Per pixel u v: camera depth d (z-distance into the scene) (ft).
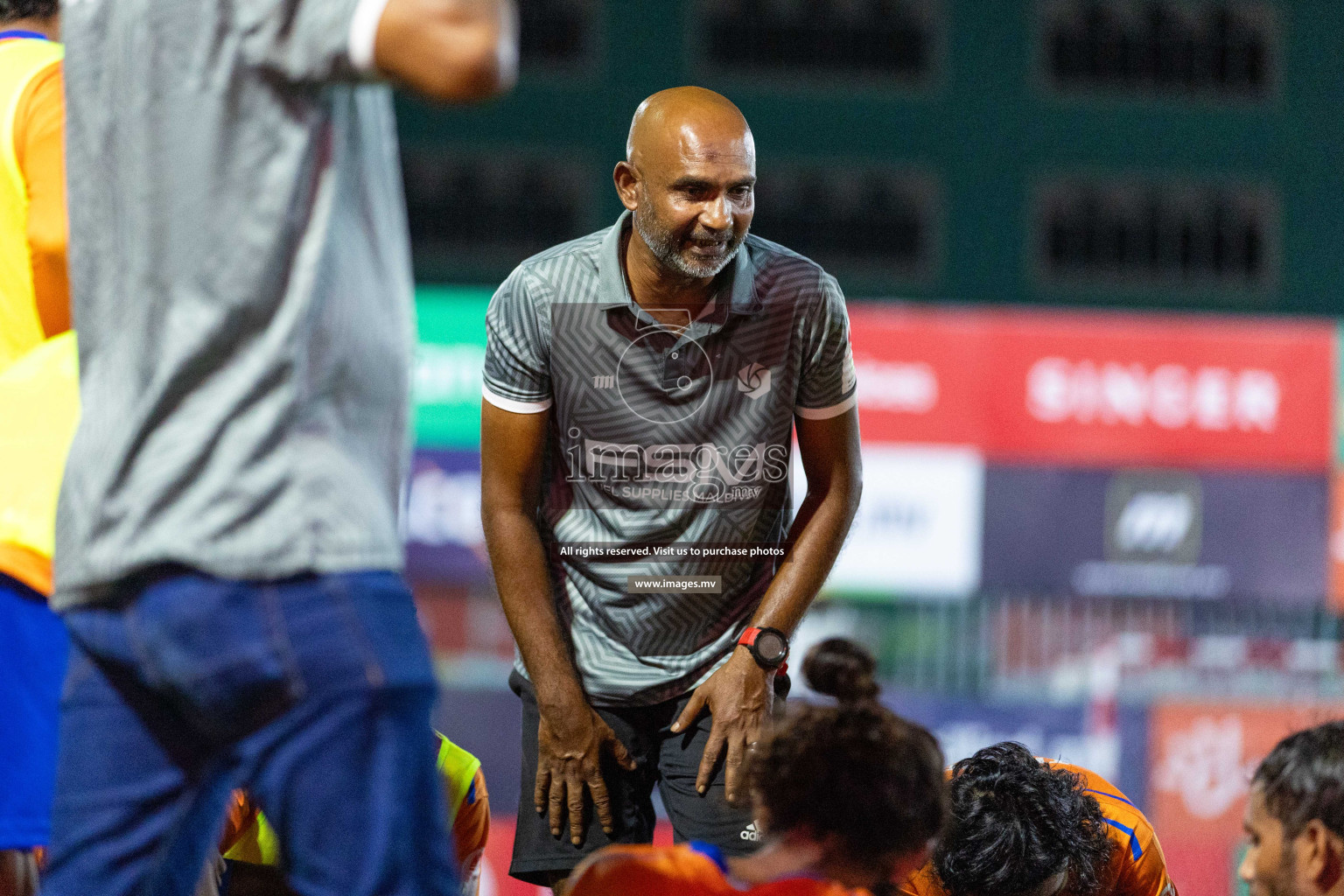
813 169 160.66
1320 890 19.03
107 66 14.75
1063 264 163.63
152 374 13.91
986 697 106.63
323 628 13.70
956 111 160.56
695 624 23.67
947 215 161.07
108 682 14.57
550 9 158.71
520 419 23.30
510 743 105.70
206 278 13.88
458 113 159.22
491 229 163.84
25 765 19.02
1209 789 106.01
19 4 21.29
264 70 13.85
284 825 13.99
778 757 17.29
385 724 13.80
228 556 13.55
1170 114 161.48
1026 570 122.83
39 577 19.12
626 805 24.04
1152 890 26.11
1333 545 123.95
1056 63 161.68
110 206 14.64
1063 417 123.44
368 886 13.61
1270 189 162.20
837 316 23.17
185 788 14.74
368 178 15.03
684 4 158.61
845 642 22.95
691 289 22.59
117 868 14.53
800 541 23.91
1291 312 162.71
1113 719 106.11
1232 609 108.06
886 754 16.87
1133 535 123.34
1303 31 161.58
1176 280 162.91
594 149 159.63
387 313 14.87
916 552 122.21
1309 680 107.34
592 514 23.66
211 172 13.89
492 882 95.30
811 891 16.89
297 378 13.93
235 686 13.67
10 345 20.49
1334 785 18.75
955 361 122.93
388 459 14.79
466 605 111.34
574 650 23.89
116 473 13.83
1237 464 123.95
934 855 23.02
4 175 20.15
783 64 160.45
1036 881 22.65
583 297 22.71
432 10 13.12
